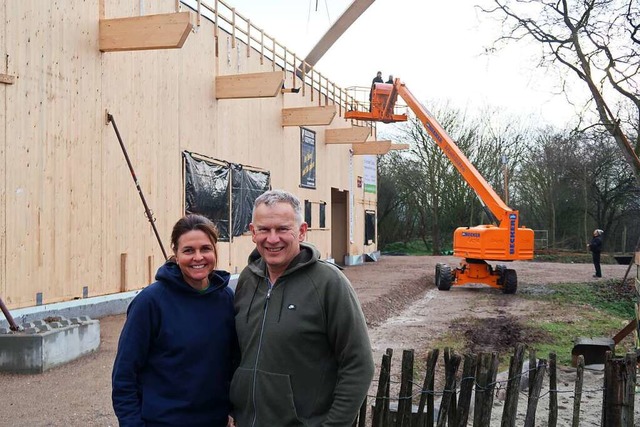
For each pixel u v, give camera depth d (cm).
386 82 2097
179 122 1335
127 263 1144
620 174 3569
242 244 1670
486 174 3800
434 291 1847
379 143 2683
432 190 3834
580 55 1584
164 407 283
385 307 1407
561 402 684
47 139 951
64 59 988
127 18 1062
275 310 282
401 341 1040
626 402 411
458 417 400
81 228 1025
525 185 3903
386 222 4184
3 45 870
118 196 1122
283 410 276
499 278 1794
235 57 1614
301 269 284
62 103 984
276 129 1897
